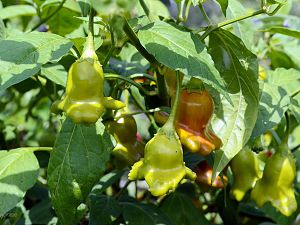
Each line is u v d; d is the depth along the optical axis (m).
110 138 0.48
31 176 0.47
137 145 0.55
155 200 0.76
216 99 0.49
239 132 0.48
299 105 0.58
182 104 0.48
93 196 0.57
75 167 0.47
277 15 0.76
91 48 0.41
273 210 0.68
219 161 0.47
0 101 0.80
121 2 0.35
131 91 0.64
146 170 0.43
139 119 0.77
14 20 0.84
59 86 0.71
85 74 0.40
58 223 0.56
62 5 0.62
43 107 0.86
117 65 0.61
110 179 0.61
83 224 0.64
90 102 0.40
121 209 0.57
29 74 0.40
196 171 0.59
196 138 0.46
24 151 0.49
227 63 0.50
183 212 0.63
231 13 0.56
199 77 0.41
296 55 0.75
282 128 0.68
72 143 0.47
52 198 0.47
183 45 0.42
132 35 0.45
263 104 0.53
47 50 0.43
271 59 0.77
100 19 0.49
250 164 0.58
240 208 0.72
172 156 0.43
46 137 0.76
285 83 0.64
